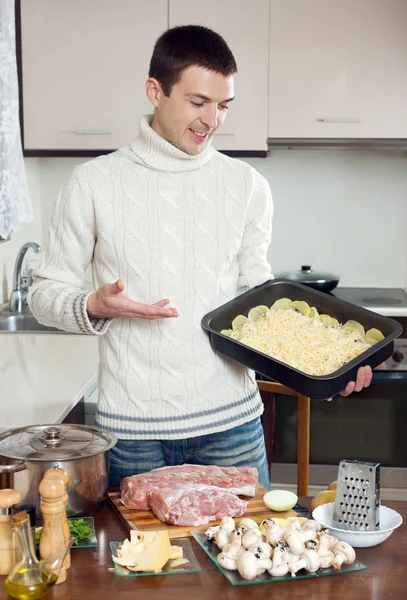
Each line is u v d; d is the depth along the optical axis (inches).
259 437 78.4
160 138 72.2
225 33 138.7
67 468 58.4
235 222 75.6
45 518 52.3
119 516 60.5
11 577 49.5
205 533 56.9
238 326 76.6
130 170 73.6
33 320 130.0
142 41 137.9
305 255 160.4
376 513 56.3
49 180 158.1
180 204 73.8
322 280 144.5
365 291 156.2
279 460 135.3
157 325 73.1
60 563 50.6
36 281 75.5
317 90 140.4
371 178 157.5
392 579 51.9
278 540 52.7
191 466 66.7
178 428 73.6
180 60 67.5
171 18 137.7
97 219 73.0
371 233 159.2
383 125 141.2
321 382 65.3
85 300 68.9
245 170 76.9
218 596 49.6
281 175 158.2
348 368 66.4
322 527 55.3
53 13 137.6
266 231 78.9
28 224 150.8
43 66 139.0
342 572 52.4
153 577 51.9
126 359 73.6
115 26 137.7
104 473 61.1
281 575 51.3
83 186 72.9
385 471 133.7
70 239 73.6
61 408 81.9
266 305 79.6
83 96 139.7
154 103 72.1
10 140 106.0
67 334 121.3
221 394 75.4
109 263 74.0
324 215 159.2
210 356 74.5
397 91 140.3
